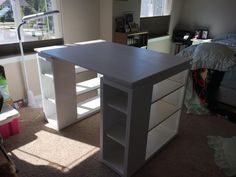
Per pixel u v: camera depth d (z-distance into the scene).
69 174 1.65
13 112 1.99
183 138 2.09
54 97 2.04
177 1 4.45
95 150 1.90
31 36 2.66
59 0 2.65
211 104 2.58
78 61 1.67
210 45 2.70
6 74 2.40
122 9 3.22
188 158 1.84
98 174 1.65
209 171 1.70
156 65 1.62
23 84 2.59
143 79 1.35
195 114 2.49
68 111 2.17
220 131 2.21
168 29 4.58
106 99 1.58
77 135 2.09
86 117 2.39
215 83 2.52
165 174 1.67
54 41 2.81
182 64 1.71
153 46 4.22
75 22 2.91
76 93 2.19
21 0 2.44
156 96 1.68
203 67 2.55
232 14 4.05
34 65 2.62
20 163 1.73
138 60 1.73
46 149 1.89
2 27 2.40
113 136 1.61
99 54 1.88
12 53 2.53
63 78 2.01
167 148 1.95
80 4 2.88
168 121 2.13
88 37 3.15
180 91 1.95
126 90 1.34
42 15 2.17
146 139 1.64
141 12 3.87
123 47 2.17
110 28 3.17
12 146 1.91
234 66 2.46
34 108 2.54
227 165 1.75
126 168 1.56
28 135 2.07
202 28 4.49
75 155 1.84
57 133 2.11
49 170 1.67
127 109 1.39
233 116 2.41
